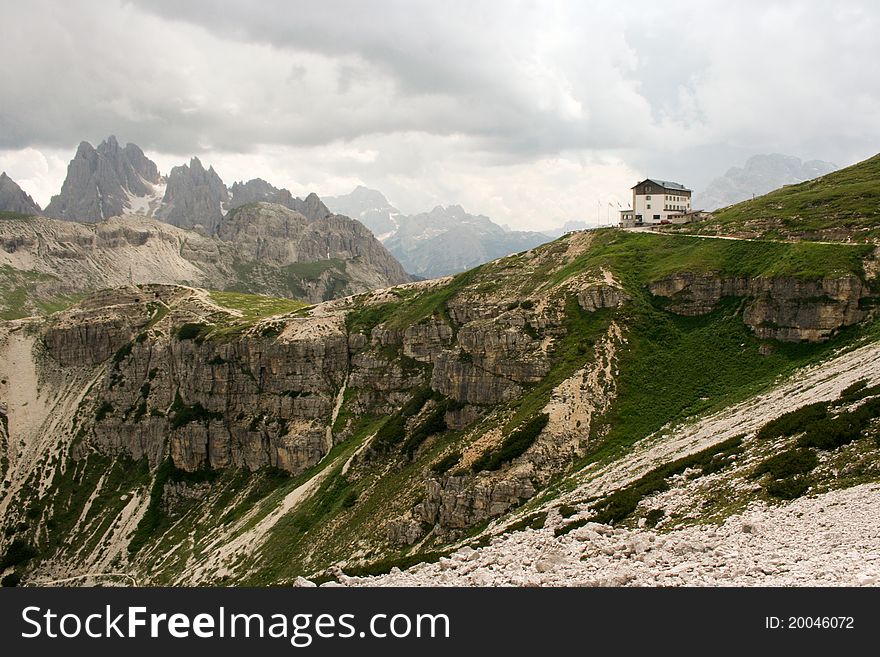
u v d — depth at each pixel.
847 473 53.34
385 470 168.62
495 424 145.88
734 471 66.69
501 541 72.75
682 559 43.78
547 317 166.88
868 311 129.88
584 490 99.75
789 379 116.69
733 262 162.88
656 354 147.25
